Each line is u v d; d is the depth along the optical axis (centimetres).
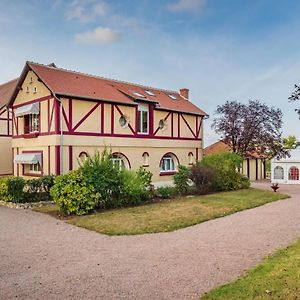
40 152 2192
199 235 1066
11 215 1434
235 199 1900
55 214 1448
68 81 2264
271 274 675
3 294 610
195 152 3045
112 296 597
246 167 4212
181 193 2116
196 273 712
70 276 699
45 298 591
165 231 1123
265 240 995
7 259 821
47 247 930
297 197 2150
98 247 930
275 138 3064
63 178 1459
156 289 627
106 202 1570
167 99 2984
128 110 2442
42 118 2180
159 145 2681
